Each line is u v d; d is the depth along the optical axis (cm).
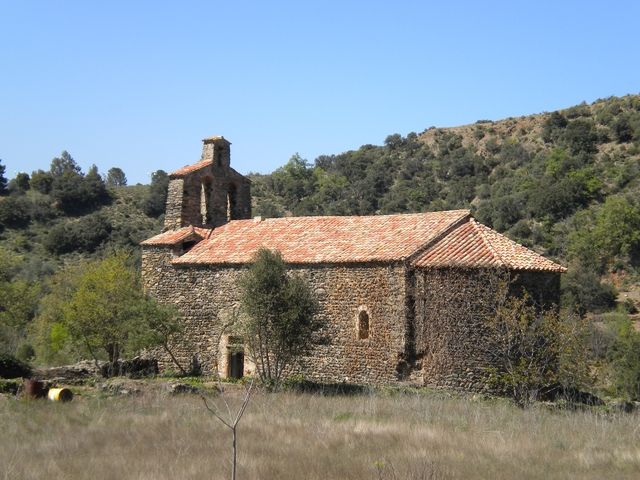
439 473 1545
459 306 2970
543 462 1731
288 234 3681
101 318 3778
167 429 2077
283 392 2953
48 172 9800
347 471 1577
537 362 2872
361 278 3206
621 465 1723
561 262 6875
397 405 2512
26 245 7900
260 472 1563
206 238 3906
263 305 3148
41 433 2038
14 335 5716
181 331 3703
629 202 7231
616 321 5612
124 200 9194
